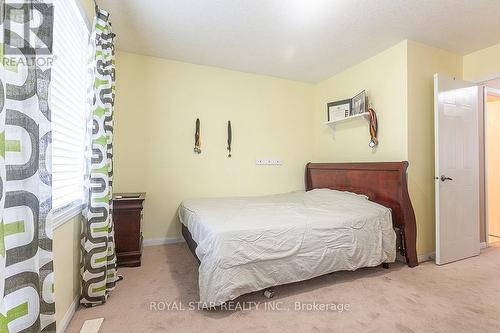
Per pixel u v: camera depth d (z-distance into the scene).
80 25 1.82
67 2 1.55
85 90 1.93
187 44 2.77
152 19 2.28
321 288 1.95
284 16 2.22
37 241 0.91
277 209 2.37
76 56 1.77
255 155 3.63
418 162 2.60
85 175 1.81
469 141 2.71
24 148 0.87
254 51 2.92
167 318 1.56
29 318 0.88
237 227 1.73
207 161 3.36
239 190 3.54
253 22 2.32
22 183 0.86
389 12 2.15
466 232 2.66
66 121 1.60
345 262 2.02
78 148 1.87
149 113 3.08
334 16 2.21
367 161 3.04
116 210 2.39
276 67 3.38
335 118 3.49
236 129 3.52
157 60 3.12
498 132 3.63
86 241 1.72
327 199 2.76
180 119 3.22
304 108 3.95
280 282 1.78
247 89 3.58
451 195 2.54
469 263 2.49
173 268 2.35
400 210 2.41
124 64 2.97
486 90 3.06
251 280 1.67
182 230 3.04
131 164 3.01
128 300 1.77
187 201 2.90
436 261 2.45
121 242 2.40
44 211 1.04
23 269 0.86
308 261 1.86
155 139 3.11
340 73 3.52
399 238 2.43
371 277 2.15
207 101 3.36
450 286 1.98
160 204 3.13
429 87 2.70
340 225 2.03
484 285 2.00
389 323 1.51
